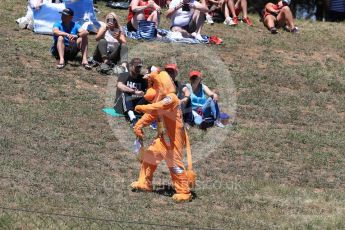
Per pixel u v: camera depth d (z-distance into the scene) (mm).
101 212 33406
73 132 44531
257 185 39000
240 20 74750
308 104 55125
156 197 36375
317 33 74688
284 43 69438
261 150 45094
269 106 53656
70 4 63500
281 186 39062
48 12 63406
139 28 63062
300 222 34125
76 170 39031
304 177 41156
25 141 42000
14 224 31094
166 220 33188
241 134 47406
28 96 49688
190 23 64188
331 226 33812
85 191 36125
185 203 35844
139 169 40344
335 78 61469
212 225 33062
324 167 43281
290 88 58469
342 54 68062
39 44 60406
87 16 64000
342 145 46938
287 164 43281
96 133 44812
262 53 65688
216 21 73438
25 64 55594
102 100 50438
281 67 62469
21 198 34094
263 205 36438
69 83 52906
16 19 66938
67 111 47688
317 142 47094
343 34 75750
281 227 33375
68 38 56031
